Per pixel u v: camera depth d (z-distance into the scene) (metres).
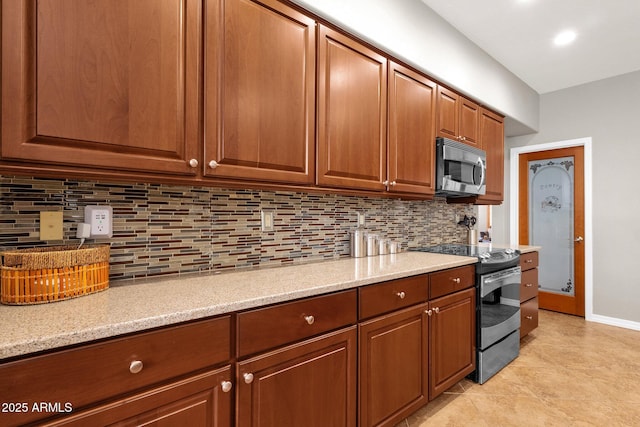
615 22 2.41
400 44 1.97
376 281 1.48
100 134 0.99
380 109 1.89
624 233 3.30
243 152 1.30
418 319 1.73
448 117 2.42
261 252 1.74
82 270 1.06
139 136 1.06
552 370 2.38
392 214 2.54
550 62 3.05
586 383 2.19
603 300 3.43
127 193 1.33
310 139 1.54
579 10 2.28
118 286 1.23
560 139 3.71
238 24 1.29
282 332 1.15
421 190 2.16
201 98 1.20
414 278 1.70
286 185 1.47
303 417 1.21
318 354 1.26
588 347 2.79
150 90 1.09
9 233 1.10
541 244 3.91
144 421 0.85
